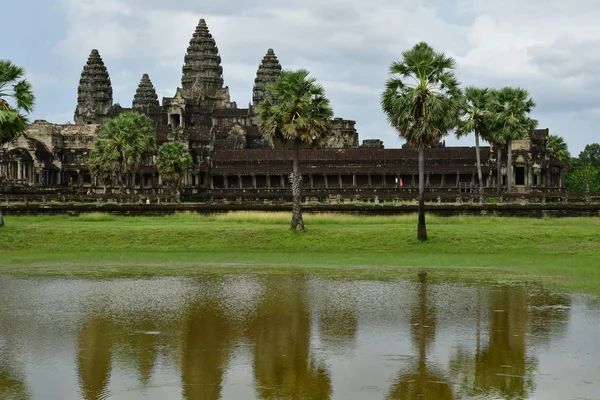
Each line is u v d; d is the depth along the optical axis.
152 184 166.50
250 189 155.50
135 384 23.69
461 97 66.88
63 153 173.88
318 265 52.38
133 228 68.50
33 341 29.00
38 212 89.62
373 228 69.69
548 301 37.16
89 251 62.09
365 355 26.98
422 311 34.69
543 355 26.89
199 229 67.25
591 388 23.16
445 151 155.12
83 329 31.03
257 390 23.09
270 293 39.81
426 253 59.28
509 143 110.75
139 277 46.28
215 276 46.62
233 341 29.06
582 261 53.59
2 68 71.62
